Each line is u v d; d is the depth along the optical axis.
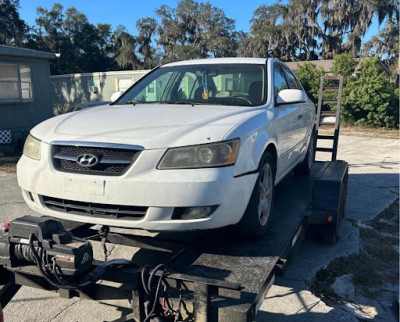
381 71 21.67
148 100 4.22
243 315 2.19
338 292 3.85
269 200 3.56
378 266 4.41
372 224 5.76
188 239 3.66
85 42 50.03
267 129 3.47
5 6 40.16
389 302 3.70
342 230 5.35
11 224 2.36
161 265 2.40
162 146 2.79
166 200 2.72
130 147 2.77
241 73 4.21
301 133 4.95
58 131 3.12
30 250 2.30
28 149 3.24
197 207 2.78
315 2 56.78
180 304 2.32
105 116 3.36
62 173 2.89
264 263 2.85
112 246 4.61
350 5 55.00
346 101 21.22
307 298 3.67
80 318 3.31
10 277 2.53
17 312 3.38
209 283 2.21
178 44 59.94
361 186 7.99
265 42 58.41
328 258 4.48
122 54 54.50
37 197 3.05
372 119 21.12
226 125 3.04
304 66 24.22
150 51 59.62
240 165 2.94
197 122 3.08
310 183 5.38
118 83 25.34
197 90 4.16
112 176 2.77
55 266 2.25
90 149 2.87
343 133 18.91
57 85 27.89
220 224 2.88
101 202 2.79
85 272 2.37
